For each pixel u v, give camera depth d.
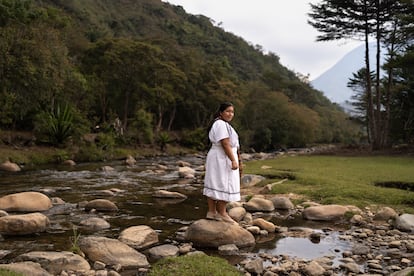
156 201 9.57
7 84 20.98
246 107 50.16
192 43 93.69
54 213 7.90
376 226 6.91
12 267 3.97
